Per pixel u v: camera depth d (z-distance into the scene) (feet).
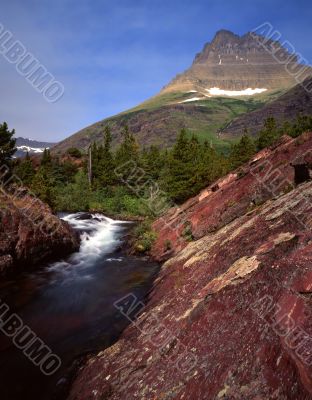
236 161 119.75
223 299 20.39
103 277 45.78
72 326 30.60
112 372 20.42
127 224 92.79
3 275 42.88
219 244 32.96
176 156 103.91
